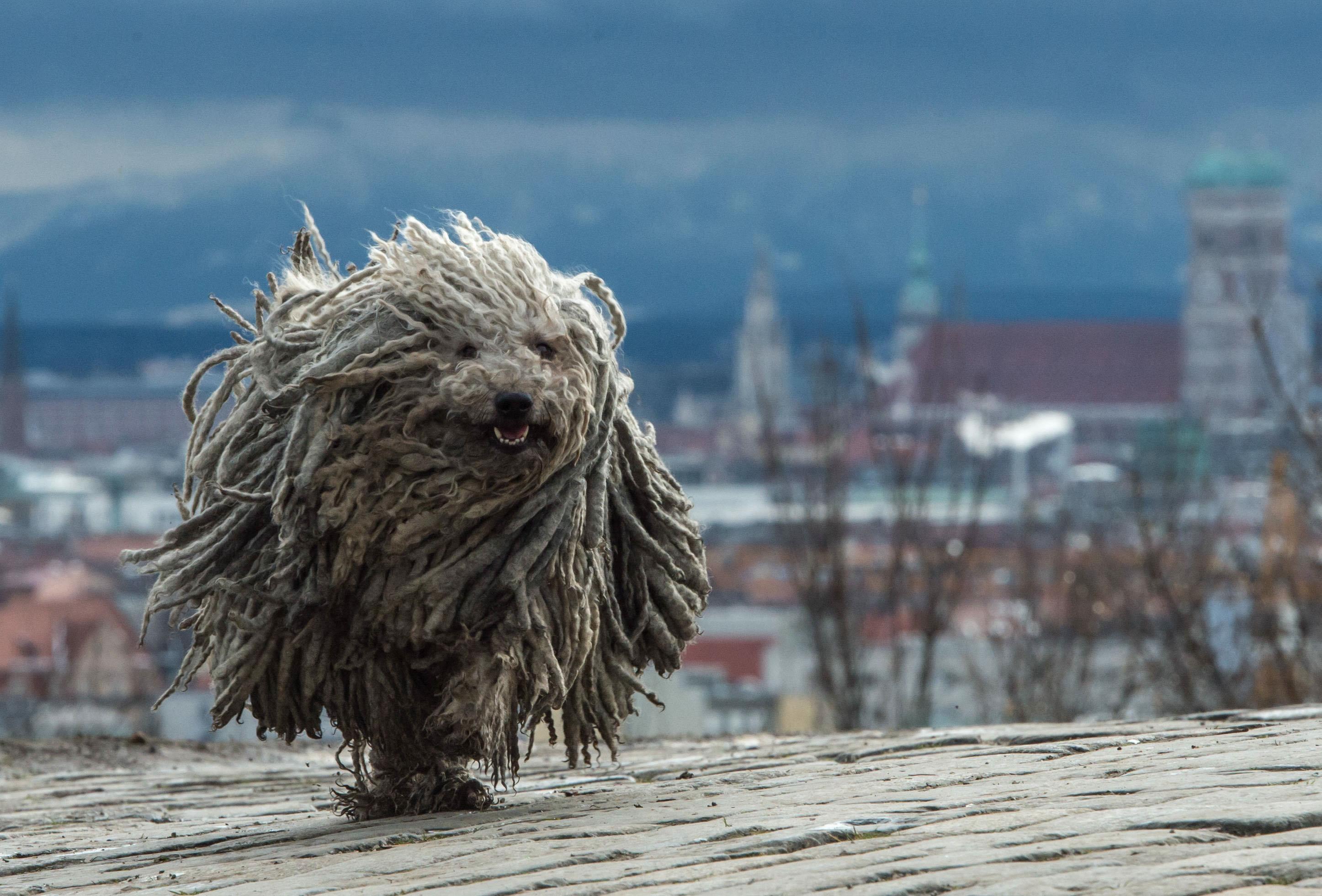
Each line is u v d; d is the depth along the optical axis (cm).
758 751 1088
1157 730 902
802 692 7569
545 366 740
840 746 1017
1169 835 542
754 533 13125
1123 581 2759
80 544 17450
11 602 9800
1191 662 2455
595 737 816
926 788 726
